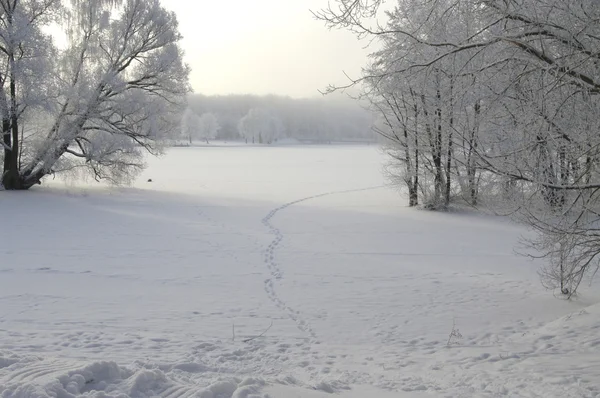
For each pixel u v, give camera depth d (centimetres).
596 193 813
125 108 3247
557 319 987
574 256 980
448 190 2647
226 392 429
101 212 2564
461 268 1482
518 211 876
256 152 9950
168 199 3123
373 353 791
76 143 3525
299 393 448
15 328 869
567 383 606
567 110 767
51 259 1536
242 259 1591
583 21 719
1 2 2909
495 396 544
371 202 3077
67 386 414
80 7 3197
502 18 725
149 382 446
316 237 1988
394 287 1270
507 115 800
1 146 3108
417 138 2594
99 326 898
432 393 551
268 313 1038
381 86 854
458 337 895
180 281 1301
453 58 799
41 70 2873
